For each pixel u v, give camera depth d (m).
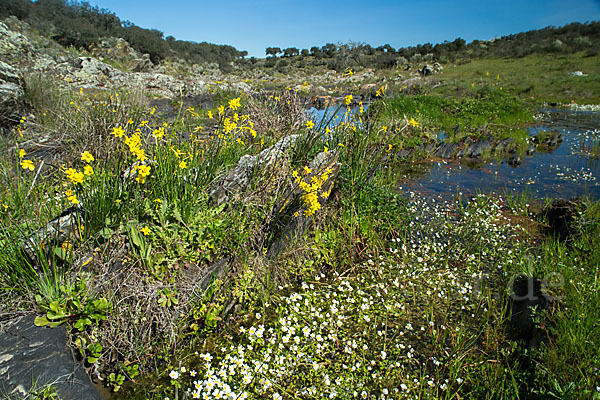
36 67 15.08
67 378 2.35
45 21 33.66
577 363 2.68
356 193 5.00
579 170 8.02
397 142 9.24
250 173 4.25
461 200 6.35
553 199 6.15
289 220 4.12
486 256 4.64
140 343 2.90
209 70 46.16
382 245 4.62
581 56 36.38
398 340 3.26
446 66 42.62
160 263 3.20
